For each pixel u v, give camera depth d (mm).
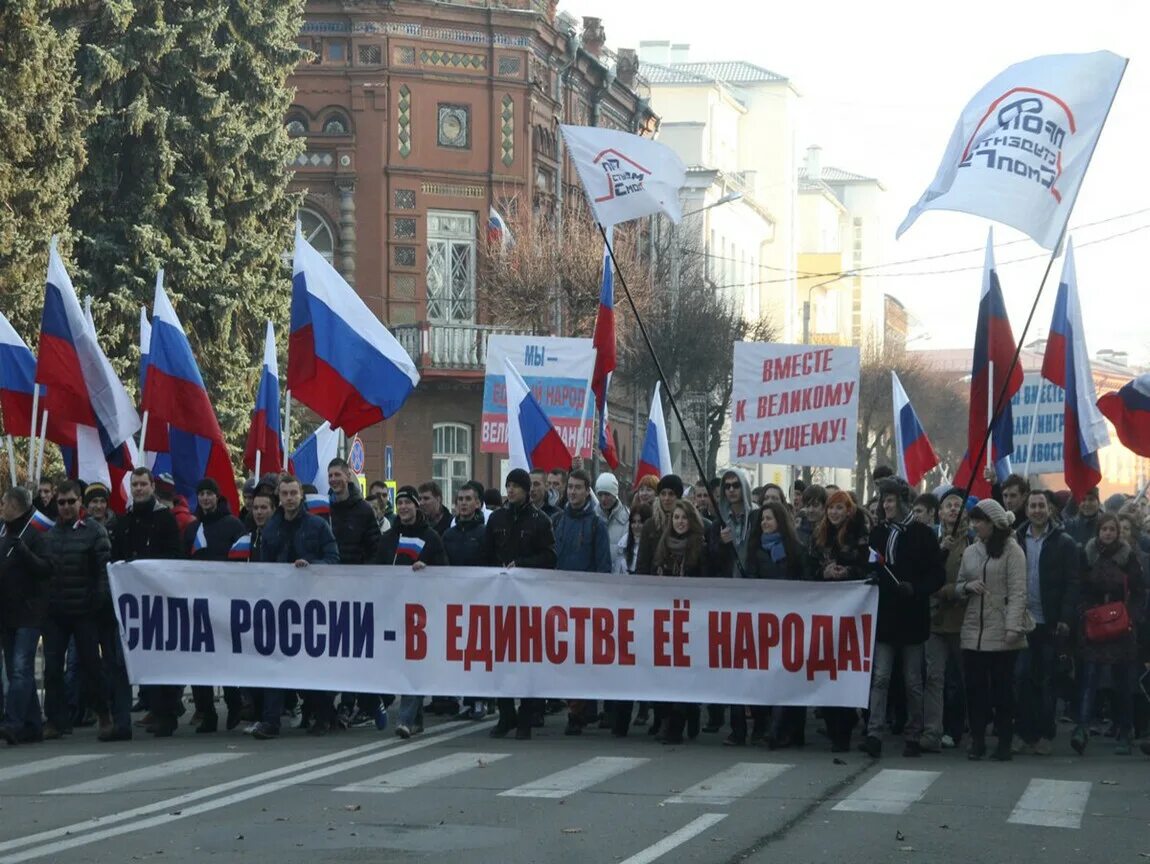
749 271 79250
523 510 15484
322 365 17172
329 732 15672
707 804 11352
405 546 15531
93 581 15008
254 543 16000
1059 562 14961
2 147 30844
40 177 31562
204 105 35844
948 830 10555
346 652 15281
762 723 15211
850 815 11008
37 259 31125
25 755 13922
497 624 15188
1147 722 15953
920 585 14070
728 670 14820
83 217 34938
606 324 21609
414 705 15336
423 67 43812
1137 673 15250
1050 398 22391
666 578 14938
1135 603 15250
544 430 19891
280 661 15320
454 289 44312
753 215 79438
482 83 44406
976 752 14172
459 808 11125
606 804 11312
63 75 31844
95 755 13852
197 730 15867
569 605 15102
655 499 15367
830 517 14797
